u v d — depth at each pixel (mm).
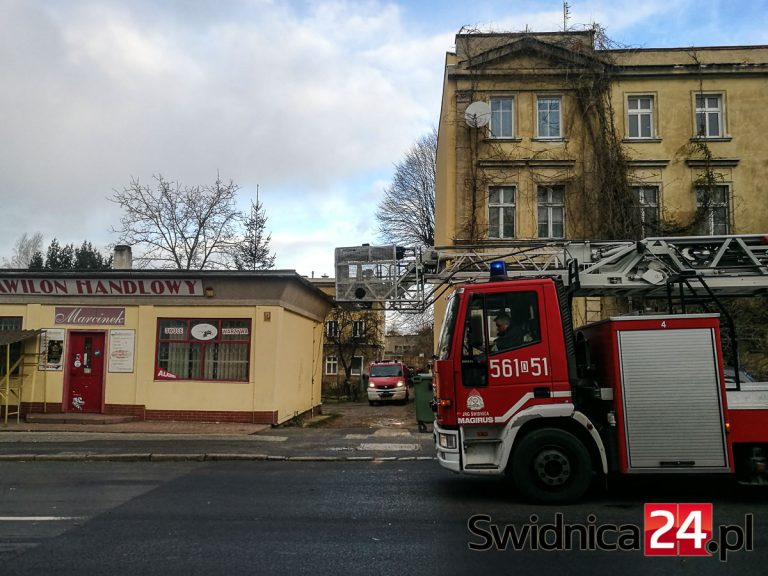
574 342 8117
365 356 47250
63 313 17234
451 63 22406
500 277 8406
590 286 9805
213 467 10992
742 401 7551
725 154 21344
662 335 7555
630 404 7484
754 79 21594
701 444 7363
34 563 5527
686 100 21578
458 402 7781
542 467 7660
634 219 20875
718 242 9781
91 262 46656
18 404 16938
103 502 8047
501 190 21688
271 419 16453
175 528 6719
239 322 16938
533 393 7688
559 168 21375
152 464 11367
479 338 7867
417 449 12680
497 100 22000
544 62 21750
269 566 5438
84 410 16969
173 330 17031
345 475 10078
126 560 5613
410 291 13617
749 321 17609
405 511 7492
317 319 22062
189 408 16688
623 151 21328
